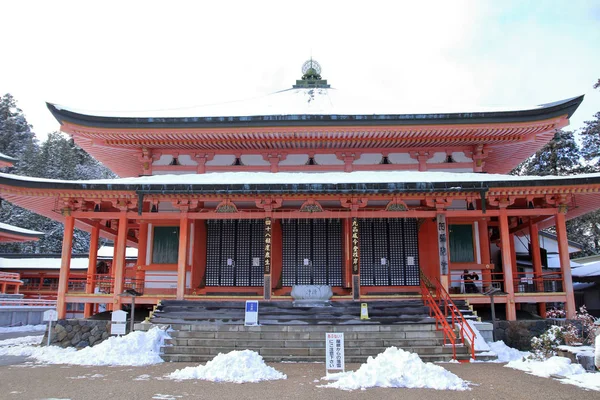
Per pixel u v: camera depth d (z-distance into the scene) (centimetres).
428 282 2364
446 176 2211
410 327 1819
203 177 2242
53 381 1297
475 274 2375
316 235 2450
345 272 2384
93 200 2180
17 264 5288
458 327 1806
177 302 2064
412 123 2300
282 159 2556
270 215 2138
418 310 1977
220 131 2331
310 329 1820
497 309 2262
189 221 2392
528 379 1315
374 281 2381
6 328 3491
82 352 1728
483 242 2436
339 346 1361
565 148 5144
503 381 1287
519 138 2439
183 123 2306
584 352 1483
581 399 1080
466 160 2545
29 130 9906
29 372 1445
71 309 4034
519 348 1944
